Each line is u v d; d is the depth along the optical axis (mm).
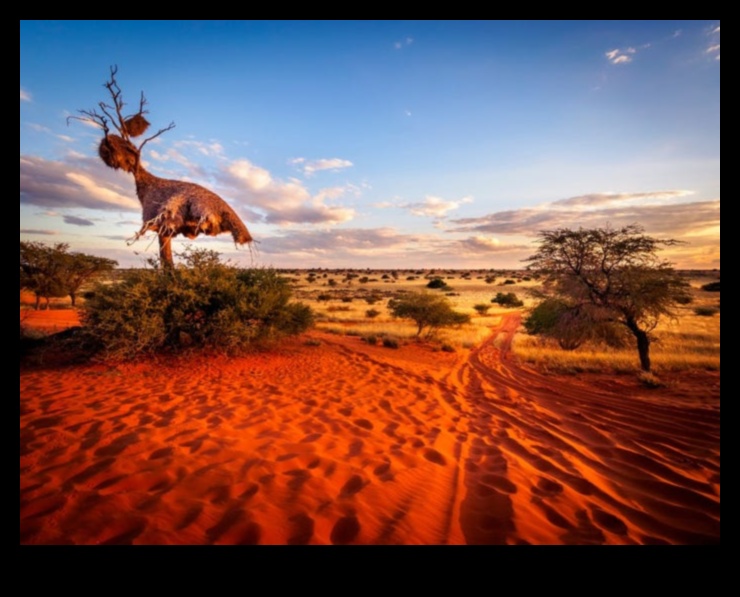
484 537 2697
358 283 79938
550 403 6891
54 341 8602
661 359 10867
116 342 7879
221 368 8273
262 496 3018
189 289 8836
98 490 2943
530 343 16047
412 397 6914
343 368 9195
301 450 4059
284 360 9672
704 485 3627
